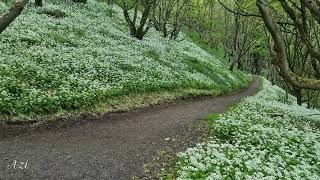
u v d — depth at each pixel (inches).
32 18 1259.8
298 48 1119.6
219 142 570.6
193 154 450.6
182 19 2149.4
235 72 2327.8
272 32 416.5
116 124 653.3
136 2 1542.8
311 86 453.1
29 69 762.8
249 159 462.0
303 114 1008.2
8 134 504.1
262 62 4313.5
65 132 556.4
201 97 1215.6
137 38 1555.1
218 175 369.7
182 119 757.3
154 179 394.9
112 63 1034.1
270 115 885.8
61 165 407.8
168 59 1432.1
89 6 1795.0
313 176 416.8
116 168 417.7
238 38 2335.1
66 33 1207.6
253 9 948.0
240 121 680.4
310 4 430.6
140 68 1096.2
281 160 469.1
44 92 663.1
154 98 945.5
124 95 837.2
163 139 572.1
